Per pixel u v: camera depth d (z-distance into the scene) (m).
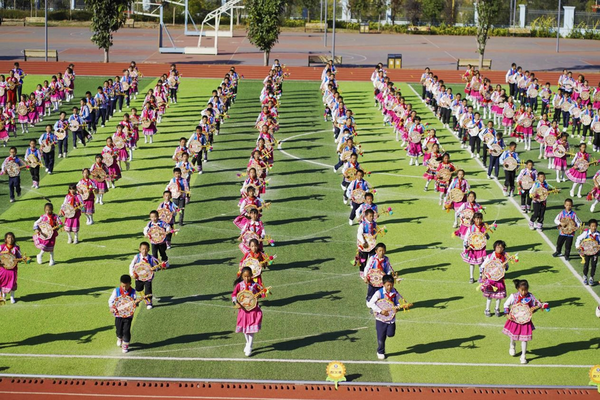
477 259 25.34
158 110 48.38
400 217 32.12
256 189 29.38
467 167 39.84
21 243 28.73
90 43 91.56
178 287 25.09
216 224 30.84
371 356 21.09
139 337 21.92
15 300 24.12
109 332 22.22
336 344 21.72
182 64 71.62
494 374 20.30
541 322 23.38
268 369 20.28
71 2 125.38
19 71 54.41
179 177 30.22
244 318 20.53
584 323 23.33
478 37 73.81
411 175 38.28
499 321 23.38
